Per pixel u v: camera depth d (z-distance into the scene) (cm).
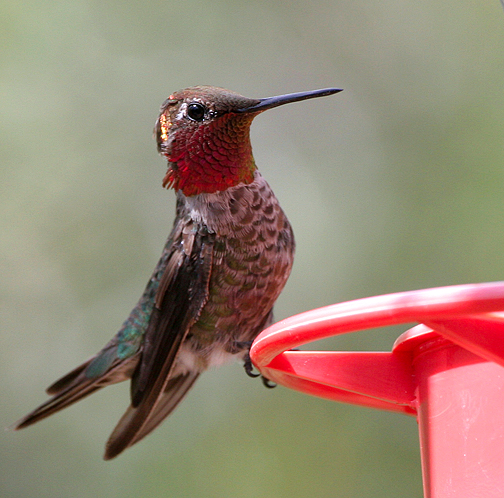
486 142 1273
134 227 1323
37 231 1294
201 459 1108
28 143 1332
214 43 1477
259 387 1152
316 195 1339
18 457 1169
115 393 1228
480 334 306
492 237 1169
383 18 1461
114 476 1136
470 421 356
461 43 1391
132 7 1463
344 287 1239
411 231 1242
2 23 1376
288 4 1513
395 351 406
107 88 1400
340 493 1056
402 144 1335
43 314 1255
